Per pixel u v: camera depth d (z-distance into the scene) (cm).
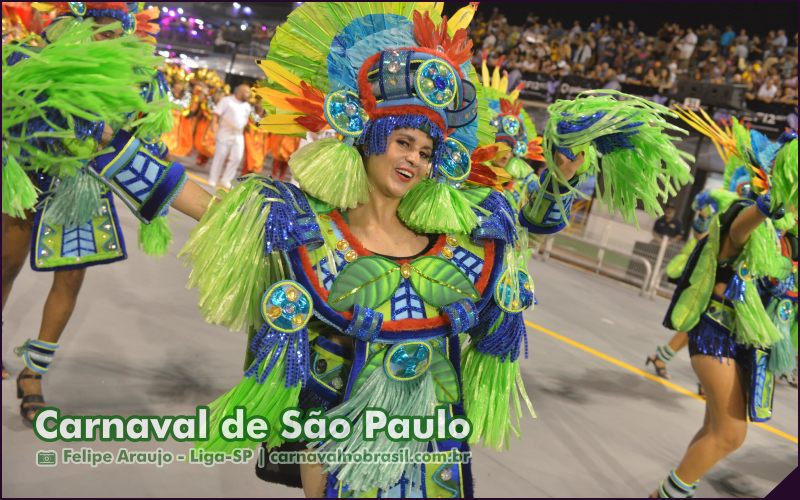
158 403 279
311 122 144
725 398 262
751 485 323
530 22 1538
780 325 272
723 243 265
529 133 383
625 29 1393
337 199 139
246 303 137
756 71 1158
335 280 139
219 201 141
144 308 399
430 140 144
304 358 139
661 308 748
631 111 160
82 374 297
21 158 136
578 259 934
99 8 248
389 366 141
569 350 497
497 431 159
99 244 254
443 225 147
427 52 143
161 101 137
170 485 228
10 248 257
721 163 923
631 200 171
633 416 382
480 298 149
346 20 146
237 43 1407
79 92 129
